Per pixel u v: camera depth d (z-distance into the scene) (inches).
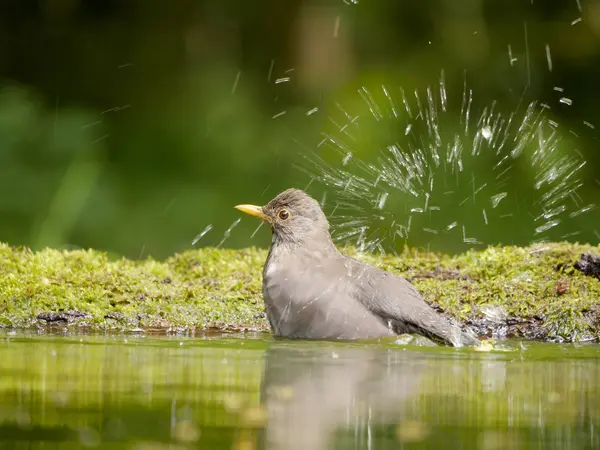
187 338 291.0
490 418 184.5
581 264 341.7
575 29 684.1
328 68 710.5
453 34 694.5
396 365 239.9
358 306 285.7
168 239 593.6
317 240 304.3
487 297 330.3
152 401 193.6
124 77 730.2
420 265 364.2
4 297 321.7
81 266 354.3
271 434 170.1
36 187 598.5
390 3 711.1
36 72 726.5
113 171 644.7
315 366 235.6
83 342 277.4
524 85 672.4
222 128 683.4
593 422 182.4
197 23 749.3
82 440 164.2
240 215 614.9
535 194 611.2
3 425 173.3
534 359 256.7
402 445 165.2
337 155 645.9
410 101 672.4
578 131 652.7
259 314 327.9
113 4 759.7
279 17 732.0
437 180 615.5
